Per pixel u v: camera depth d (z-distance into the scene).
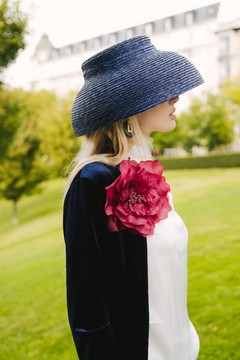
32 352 3.33
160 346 0.97
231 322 2.99
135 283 0.91
